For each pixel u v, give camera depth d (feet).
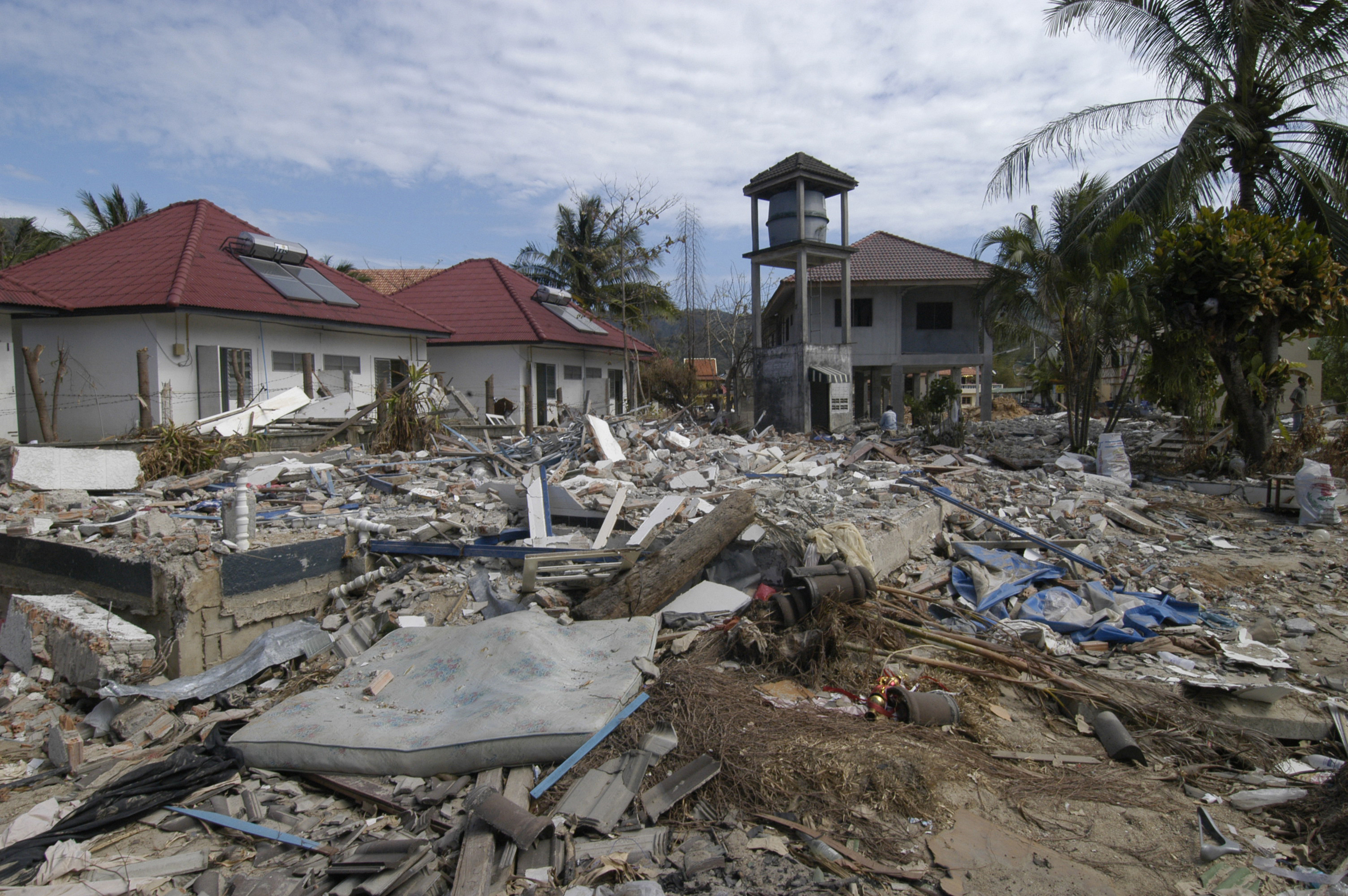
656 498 32.48
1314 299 45.83
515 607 21.63
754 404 79.82
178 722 17.67
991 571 28.22
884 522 28.91
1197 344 51.49
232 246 58.54
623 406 97.04
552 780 14.10
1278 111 51.13
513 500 29.19
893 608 23.34
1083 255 54.60
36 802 15.15
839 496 35.32
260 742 15.71
